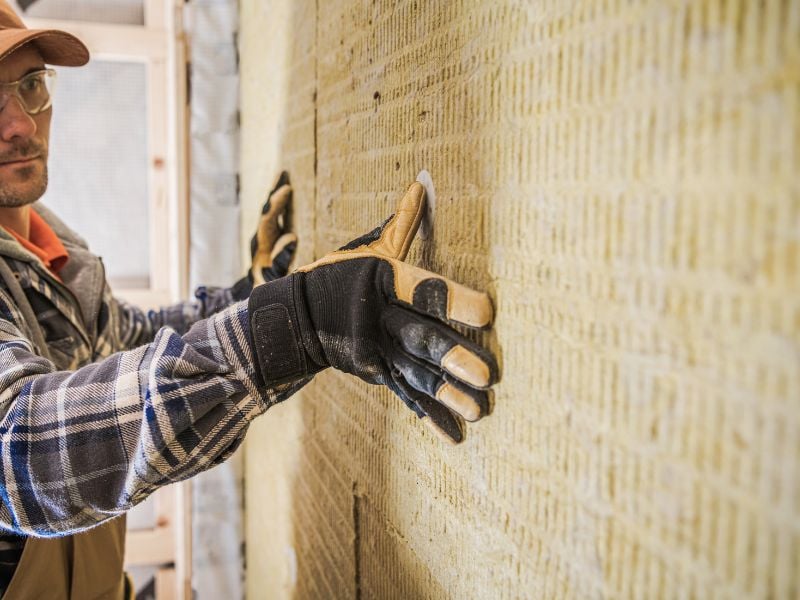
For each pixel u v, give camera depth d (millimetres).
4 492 706
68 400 700
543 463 571
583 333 513
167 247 2143
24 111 1027
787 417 362
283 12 1407
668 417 438
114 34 2000
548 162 545
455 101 691
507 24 593
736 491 393
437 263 751
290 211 1386
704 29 397
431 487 794
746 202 377
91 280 1262
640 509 467
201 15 1944
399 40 822
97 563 1122
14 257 1040
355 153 992
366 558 1021
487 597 672
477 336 668
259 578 1856
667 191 428
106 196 2129
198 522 2041
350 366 687
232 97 1981
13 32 994
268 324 699
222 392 688
